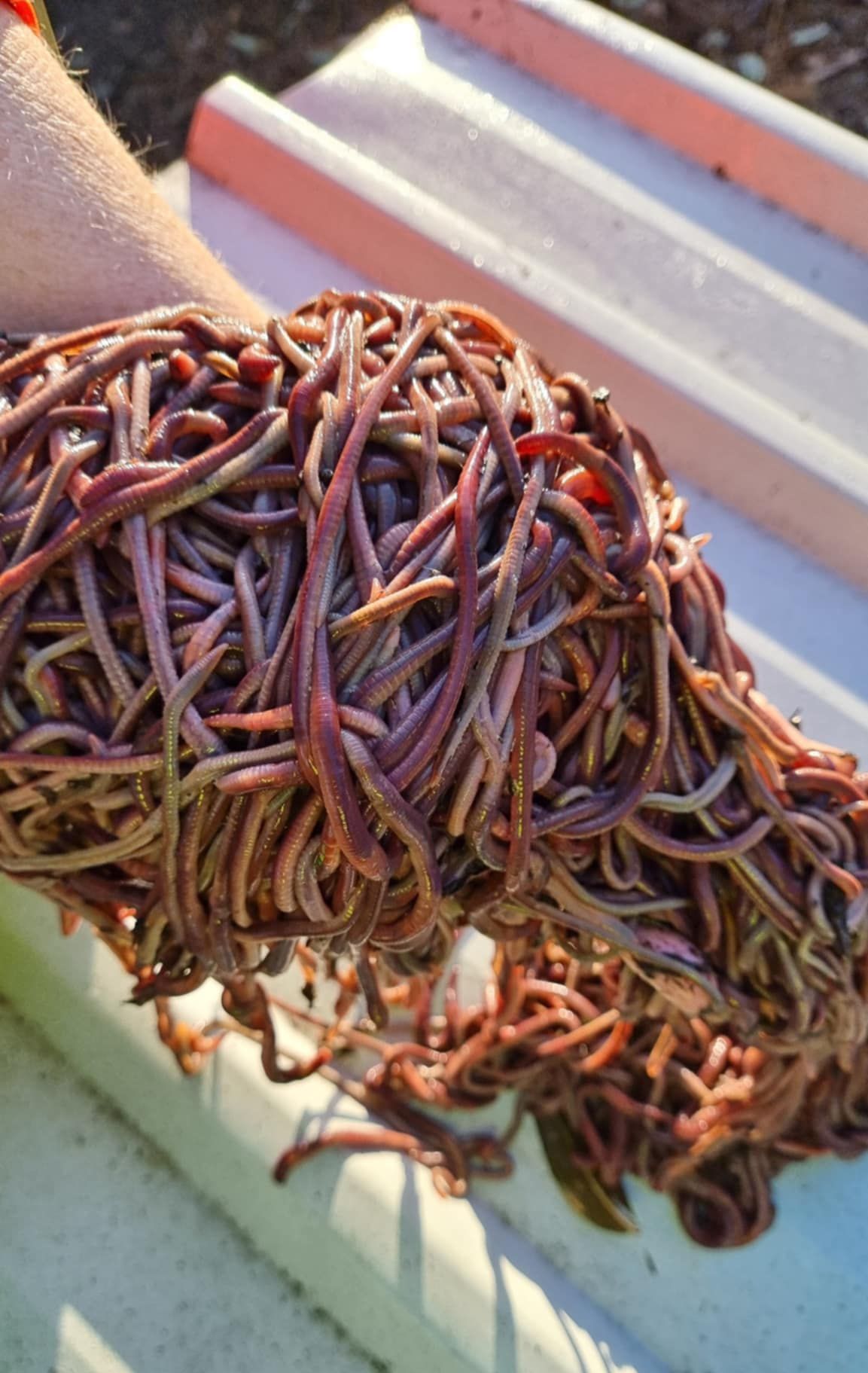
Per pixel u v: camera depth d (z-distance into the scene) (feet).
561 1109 1.30
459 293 1.65
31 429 0.81
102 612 0.79
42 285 0.89
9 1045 1.32
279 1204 1.21
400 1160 1.24
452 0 1.89
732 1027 1.18
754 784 0.96
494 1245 1.21
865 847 1.04
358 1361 1.18
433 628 0.82
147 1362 1.17
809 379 1.57
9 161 0.86
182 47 3.44
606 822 0.90
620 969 1.21
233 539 0.83
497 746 0.82
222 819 0.83
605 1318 1.20
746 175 1.70
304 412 0.81
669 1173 1.25
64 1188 1.25
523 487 0.83
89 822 0.88
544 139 1.78
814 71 2.97
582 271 1.66
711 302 1.63
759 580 1.48
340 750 0.76
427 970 1.06
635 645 0.90
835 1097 1.25
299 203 1.76
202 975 0.93
